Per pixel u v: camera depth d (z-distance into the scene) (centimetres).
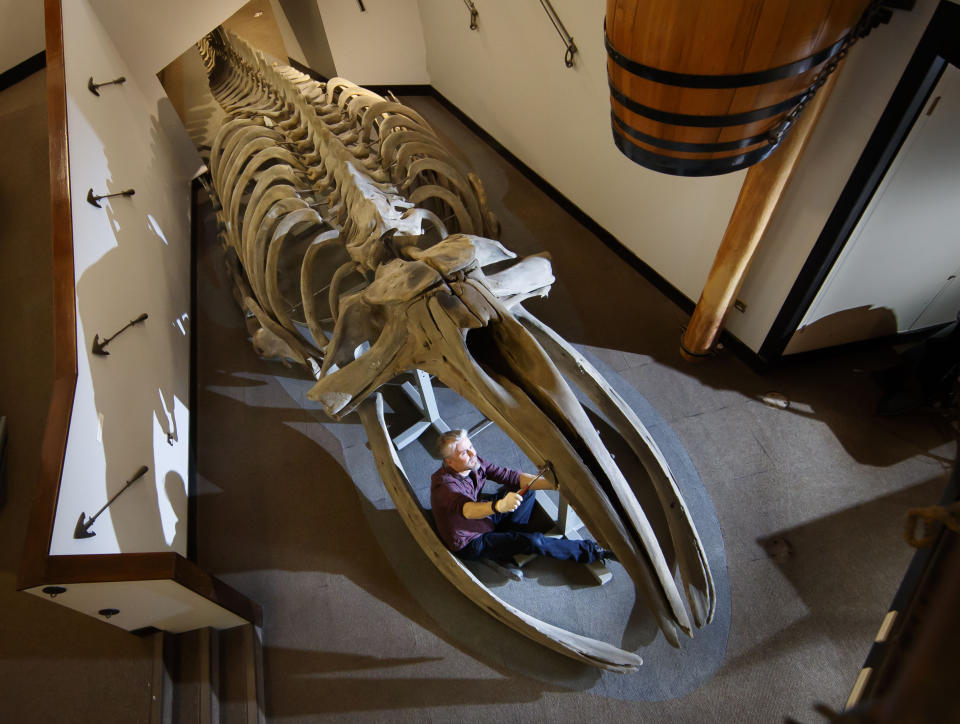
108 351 313
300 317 490
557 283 504
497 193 607
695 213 417
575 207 557
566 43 462
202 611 295
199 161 640
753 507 354
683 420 398
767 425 391
